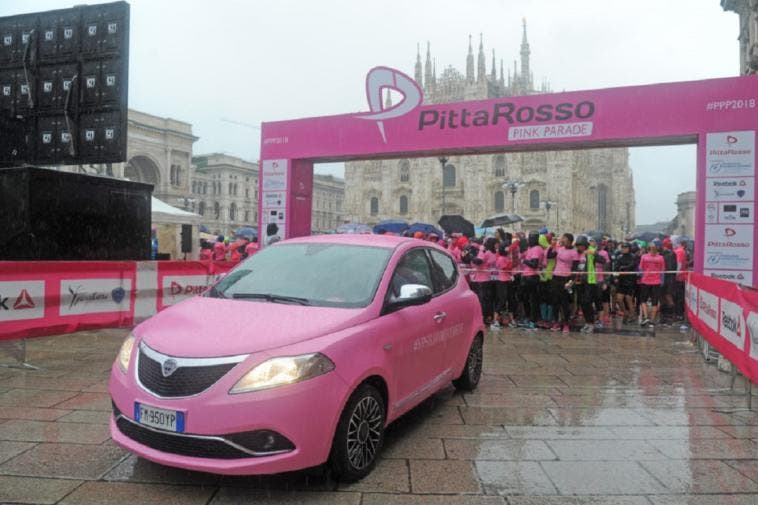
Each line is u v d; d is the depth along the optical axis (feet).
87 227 29.84
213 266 32.58
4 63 33.24
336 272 14.57
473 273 36.99
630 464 13.15
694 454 13.85
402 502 11.00
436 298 16.65
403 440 14.62
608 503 11.14
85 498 10.81
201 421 10.36
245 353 10.85
